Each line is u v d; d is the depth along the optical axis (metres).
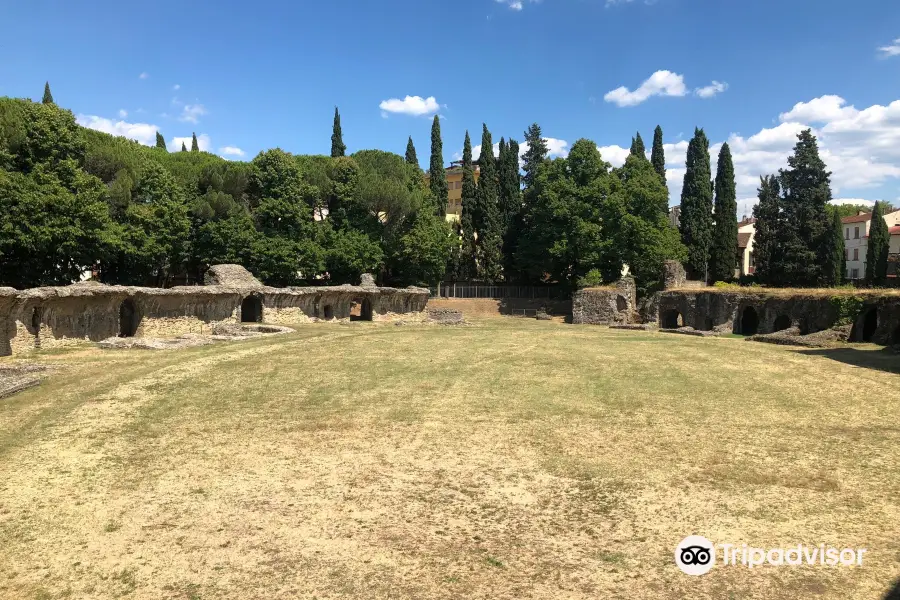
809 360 28.03
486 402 18.91
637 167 66.00
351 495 11.44
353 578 8.51
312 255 51.16
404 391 20.39
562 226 64.69
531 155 86.06
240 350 28.77
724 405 18.72
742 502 11.05
